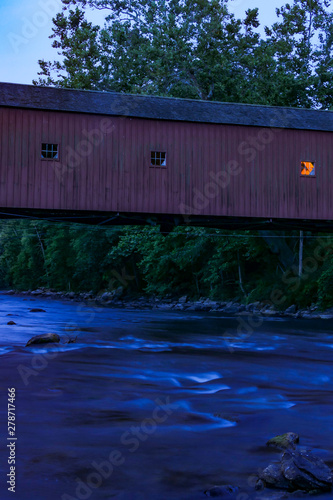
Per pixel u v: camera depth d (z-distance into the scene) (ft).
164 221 58.65
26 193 49.96
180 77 91.61
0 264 209.77
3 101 49.80
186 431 15.98
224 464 13.19
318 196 55.93
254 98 86.43
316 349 38.34
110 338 42.68
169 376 25.85
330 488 11.83
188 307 94.58
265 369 28.63
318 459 12.71
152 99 56.65
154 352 34.60
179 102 57.26
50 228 158.51
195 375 26.35
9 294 167.84
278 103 86.07
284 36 100.78
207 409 18.95
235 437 15.43
